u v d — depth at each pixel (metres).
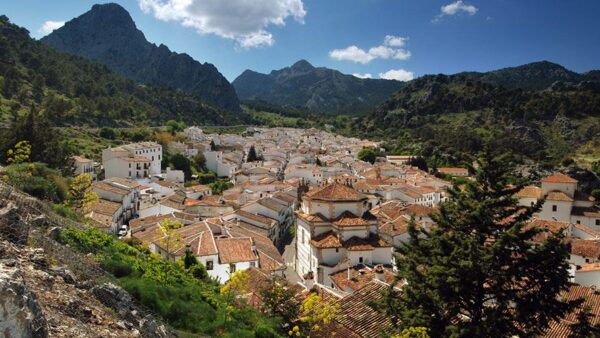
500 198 24.42
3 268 11.70
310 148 194.88
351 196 48.56
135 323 15.41
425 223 63.34
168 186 95.06
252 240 51.69
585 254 52.84
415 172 143.38
